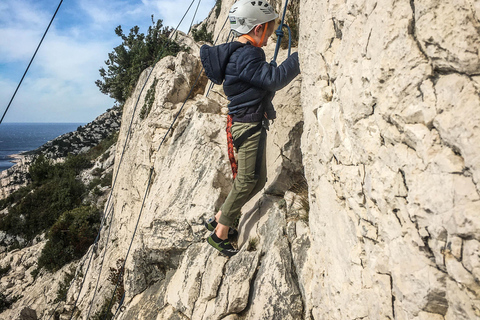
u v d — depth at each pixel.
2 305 12.59
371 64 1.35
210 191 3.60
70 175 21.91
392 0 1.20
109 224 9.34
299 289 2.46
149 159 6.12
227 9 9.23
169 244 3.72
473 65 0.94
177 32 9.98
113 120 38.66
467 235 0.93
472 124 0.92
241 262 2.84
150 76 7.99
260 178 2.80
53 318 8.40
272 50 5.00
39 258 13.77
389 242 1.33
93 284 7.62
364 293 1.58
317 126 2.11
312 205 2.41
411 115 1.13
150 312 3.48
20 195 23.11
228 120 2.80
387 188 1.30
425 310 1.15
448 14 0.99
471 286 0.95
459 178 0.96
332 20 1.82
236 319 2.60
